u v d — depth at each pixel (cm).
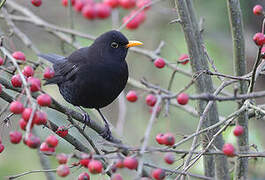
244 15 1463
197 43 941
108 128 991
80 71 1044
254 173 1036
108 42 1038
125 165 599
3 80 768
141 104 1441
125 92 1464
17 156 1390
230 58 1504
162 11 1391
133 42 1052
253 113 901
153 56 1203
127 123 1424
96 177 1212
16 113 639
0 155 1377
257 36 725
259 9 793
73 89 1070
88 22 1648
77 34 1293
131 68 1534
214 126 691
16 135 662
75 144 830
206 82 930
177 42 1554
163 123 1398
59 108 754
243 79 770
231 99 611
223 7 1496
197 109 920
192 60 914
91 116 1398
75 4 1359
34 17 1348
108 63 1034
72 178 1184
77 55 1075
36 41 1594
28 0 1612
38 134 1194
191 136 666
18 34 1207
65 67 1084
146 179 613
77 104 1105
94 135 1273
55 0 1630
